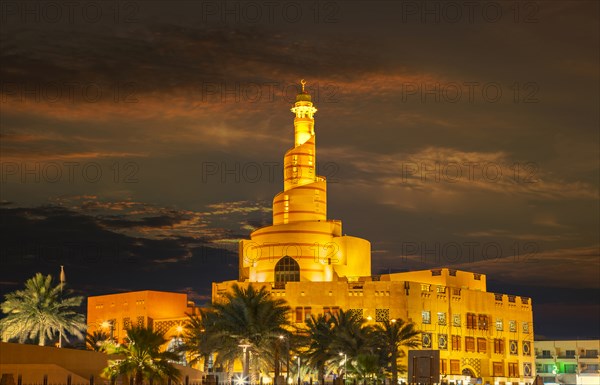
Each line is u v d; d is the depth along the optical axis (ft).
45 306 341.21
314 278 485.97
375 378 350.43
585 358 620.90
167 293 533.14
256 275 495.41
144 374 256.73
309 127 513.86
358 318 436.76
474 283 532.32
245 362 312.91
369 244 513.04
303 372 402.72
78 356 282.77
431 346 470.80
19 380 239.30
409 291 465.88
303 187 500.33
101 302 551.18
